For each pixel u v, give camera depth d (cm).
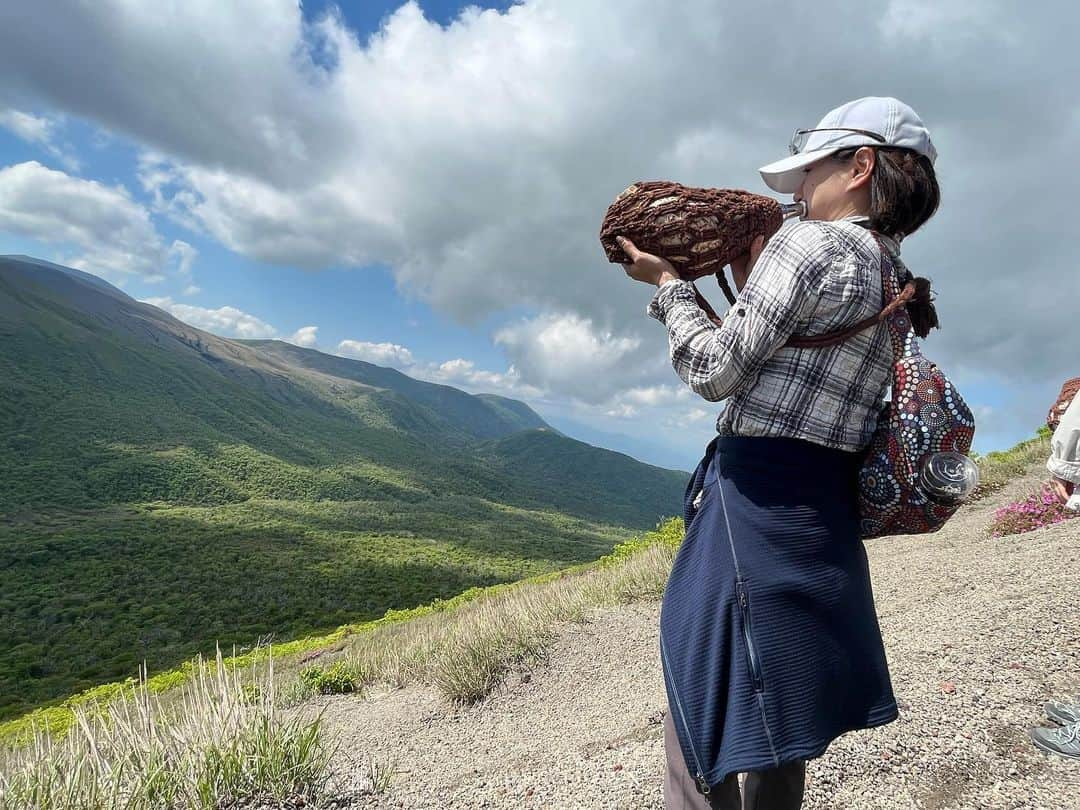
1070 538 620
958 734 266
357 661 988
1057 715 269
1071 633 357
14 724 1516
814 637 119
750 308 120
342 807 301
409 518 19875
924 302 136
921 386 119
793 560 121
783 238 123
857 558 127
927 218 136
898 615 502
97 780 285
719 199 139
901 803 224
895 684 328
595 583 1070
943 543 878
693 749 123
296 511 18625
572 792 280
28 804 267
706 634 126
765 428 125
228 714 333
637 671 625
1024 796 223
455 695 660
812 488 123
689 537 138
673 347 130
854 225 130
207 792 289
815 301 117
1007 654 346
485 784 319
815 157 138
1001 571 556
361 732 611
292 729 339
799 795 132
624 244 147
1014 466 1295
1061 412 239
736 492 128
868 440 128
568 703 575
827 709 118
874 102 137
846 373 121
